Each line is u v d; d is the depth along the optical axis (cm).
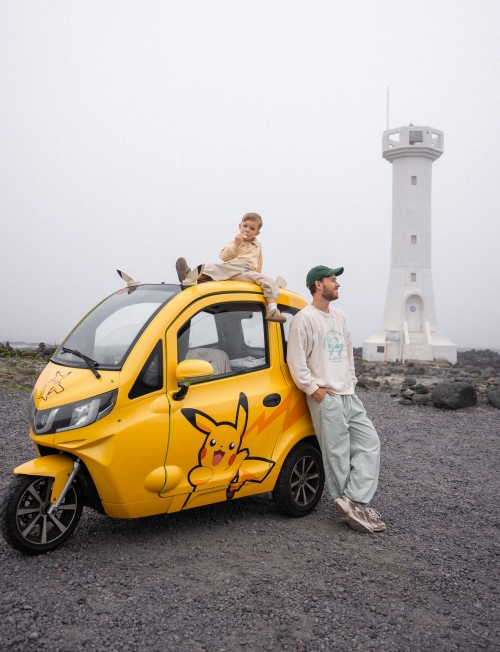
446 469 818
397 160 3506
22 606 377
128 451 455
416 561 488
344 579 445
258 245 643
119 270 596
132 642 346
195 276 527
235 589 418
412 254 3472
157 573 440
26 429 905
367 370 2691
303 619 383
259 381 547
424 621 388
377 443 578
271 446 550
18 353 1742
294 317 561
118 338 497
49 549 465
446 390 1353
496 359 4441
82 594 400
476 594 431
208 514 576
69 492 474
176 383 487
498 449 955
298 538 525
